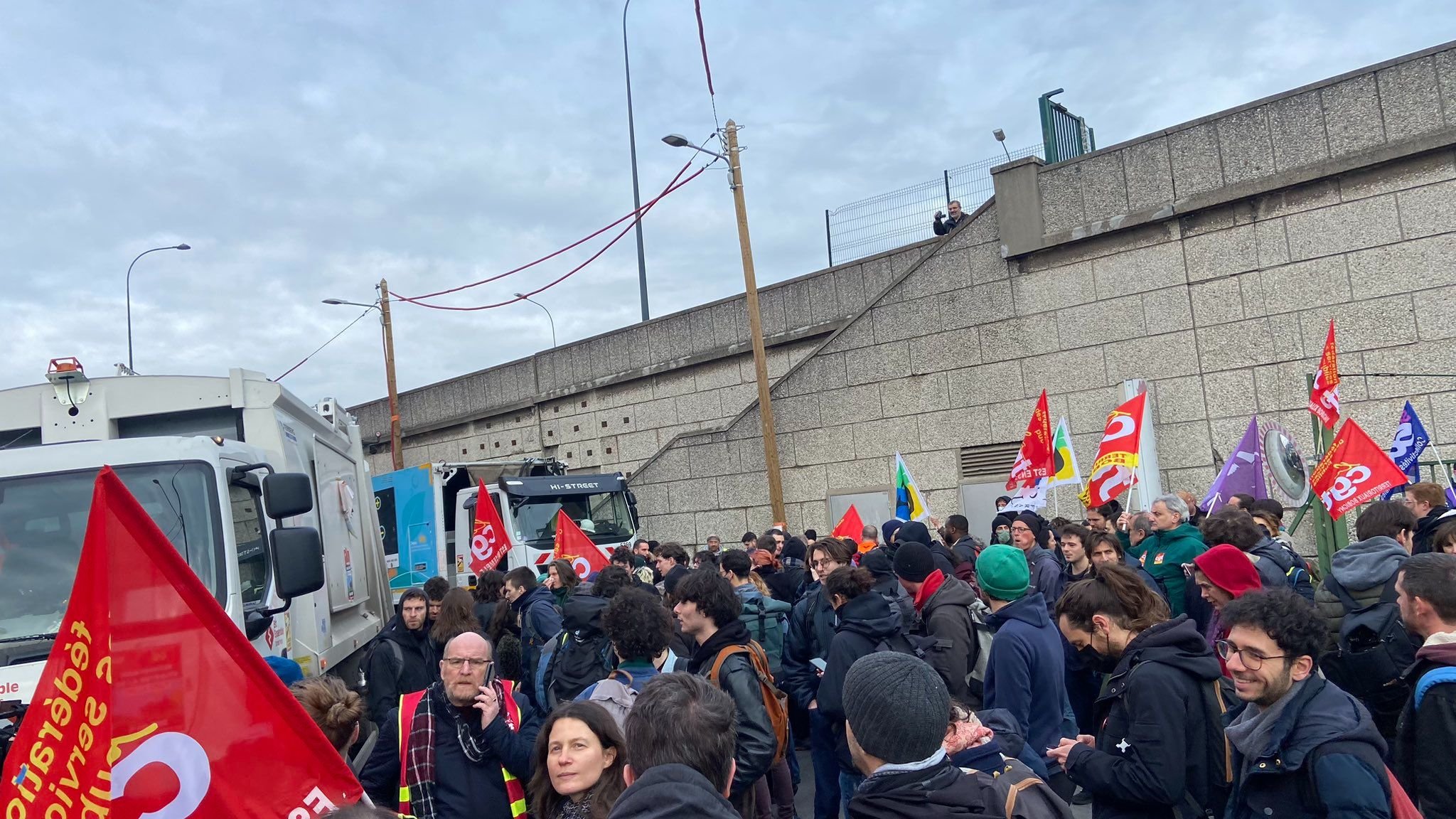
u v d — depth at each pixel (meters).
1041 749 4.39
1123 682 3.67
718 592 4.56
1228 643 3.24
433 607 6.88
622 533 16.48
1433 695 3.13
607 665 5.21
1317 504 9.50
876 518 16.09
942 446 15.48
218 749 2.74
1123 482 10.13
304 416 8.62
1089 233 14.03
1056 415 14.39
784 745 5.00
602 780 3.26
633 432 22.72
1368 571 4.44
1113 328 13.93
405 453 30.28
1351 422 8.19
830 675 5.17
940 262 15.57
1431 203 11.63
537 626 6.70
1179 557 6.55
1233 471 10.51
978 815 2.63
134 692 2.66
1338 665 4.40
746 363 20.34
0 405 6.82
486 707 3.90
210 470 5.79
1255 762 3.14
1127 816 3.54
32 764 2.50
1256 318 12.81
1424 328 11.66
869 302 16.70
